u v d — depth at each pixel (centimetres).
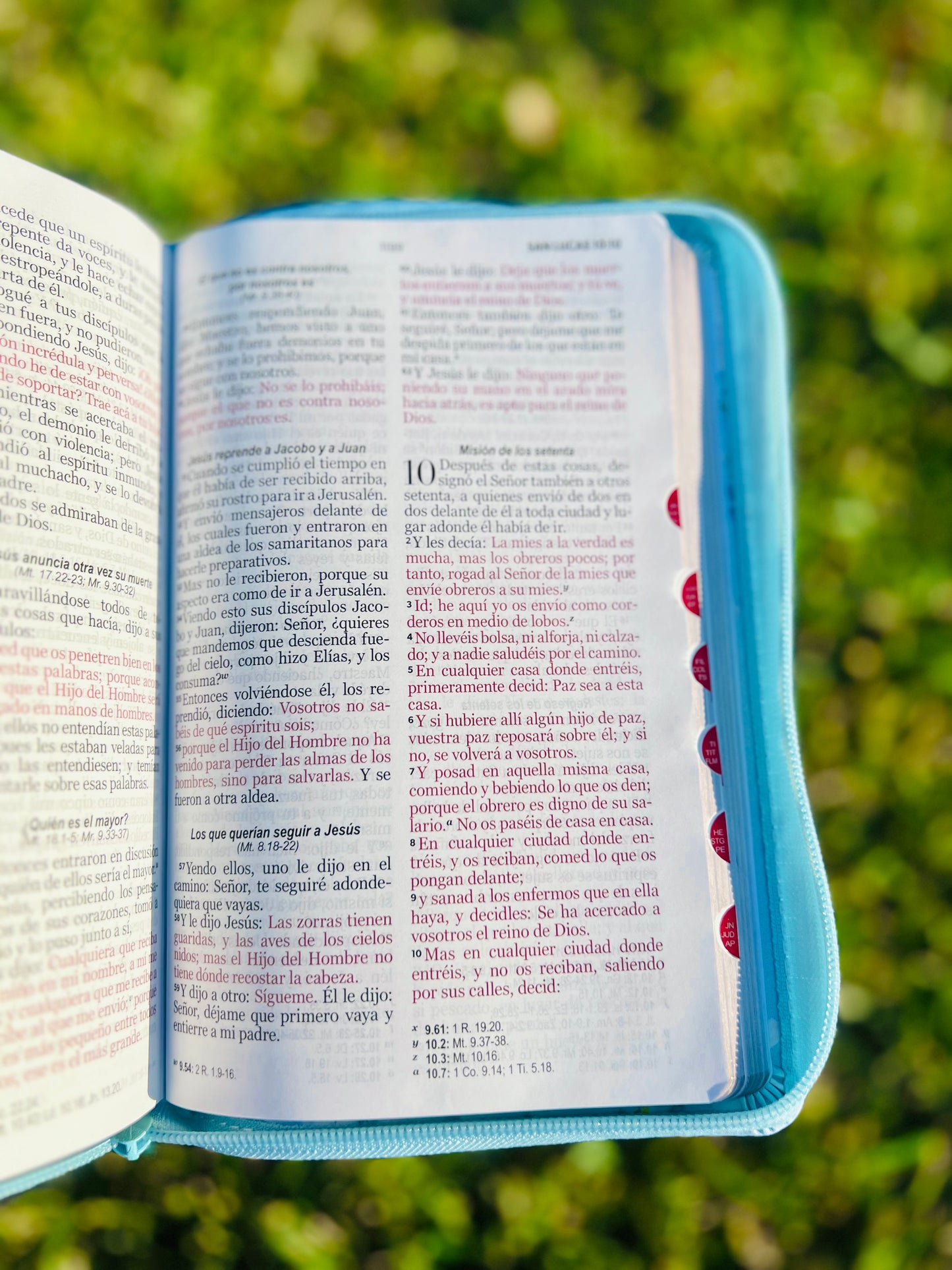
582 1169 83
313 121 100
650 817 57
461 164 100
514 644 58
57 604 53
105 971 53
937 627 94
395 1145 53
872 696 94
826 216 99
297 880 54
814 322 98
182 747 57
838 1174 84
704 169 100
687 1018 55
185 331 61
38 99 96
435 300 62
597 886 56
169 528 60
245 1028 53
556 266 63
